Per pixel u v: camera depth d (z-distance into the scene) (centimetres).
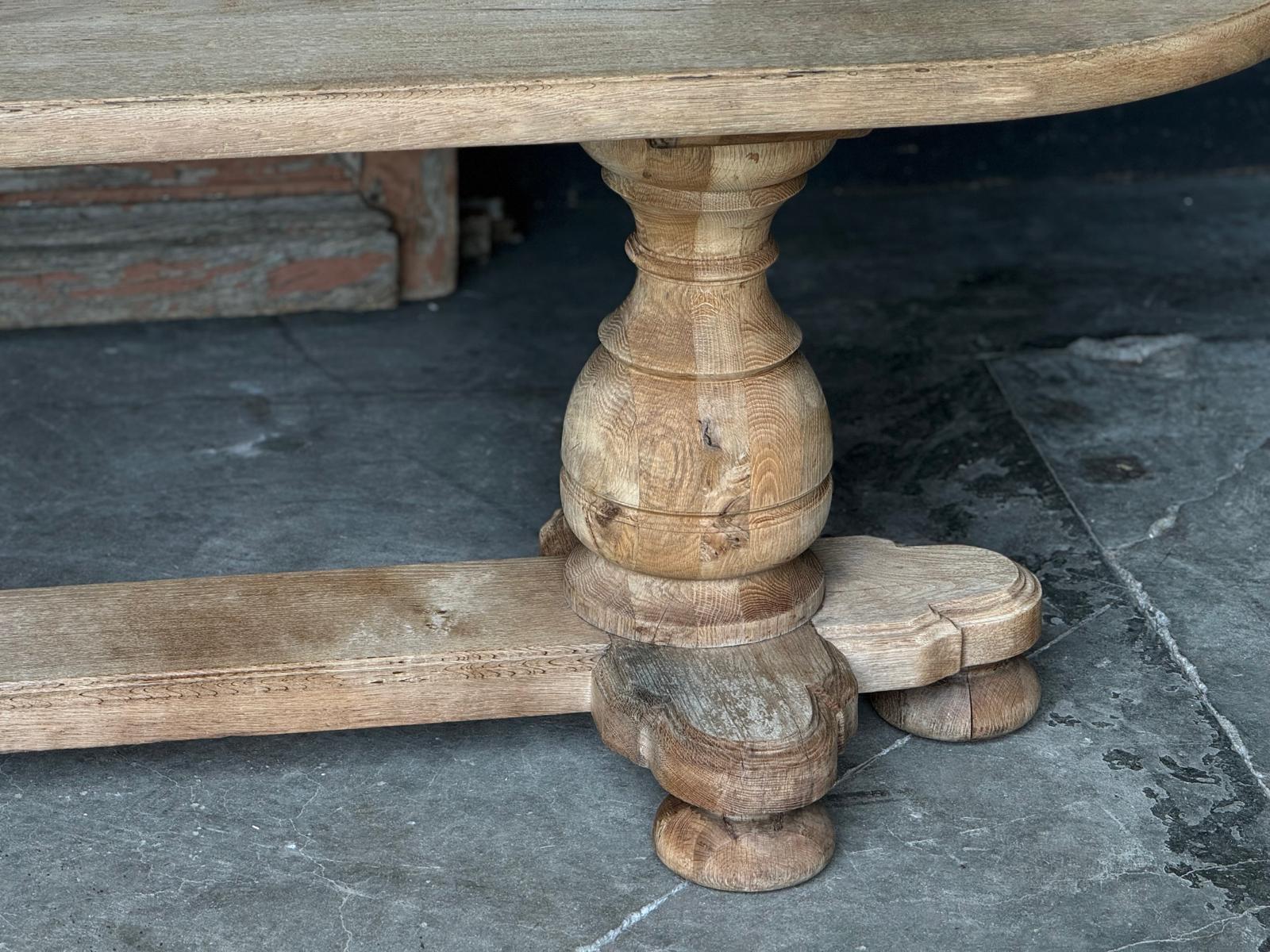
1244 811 198
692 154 174
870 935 178
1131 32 161
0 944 176
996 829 195
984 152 429
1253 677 225
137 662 194
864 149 424
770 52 158
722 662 193
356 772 207
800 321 347
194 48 162
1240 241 390
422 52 160
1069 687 224
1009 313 350
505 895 185
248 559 255
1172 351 327
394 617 203
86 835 194
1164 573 252
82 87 150
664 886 186
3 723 191
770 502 191
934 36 163
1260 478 281
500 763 208
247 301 344
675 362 187
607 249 390
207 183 339
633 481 190
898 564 215
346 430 298
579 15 173
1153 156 434
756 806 179
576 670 197
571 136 153
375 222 344
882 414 306
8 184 331
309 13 175
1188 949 176
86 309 338
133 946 176
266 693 194
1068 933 179
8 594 207
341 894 185
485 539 263
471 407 308
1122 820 197
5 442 291
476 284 367
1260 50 167
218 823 197
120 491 276
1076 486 279
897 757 209
